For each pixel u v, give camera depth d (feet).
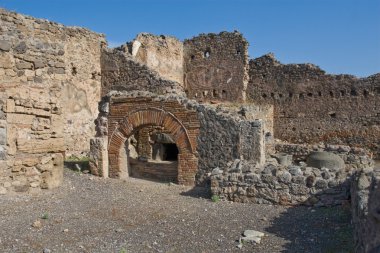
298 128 92.84
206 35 97.71
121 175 45.60
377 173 25.30
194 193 37.76
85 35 68.18
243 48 94.12
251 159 40.60
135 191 37.32
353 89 88.53
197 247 21.02
